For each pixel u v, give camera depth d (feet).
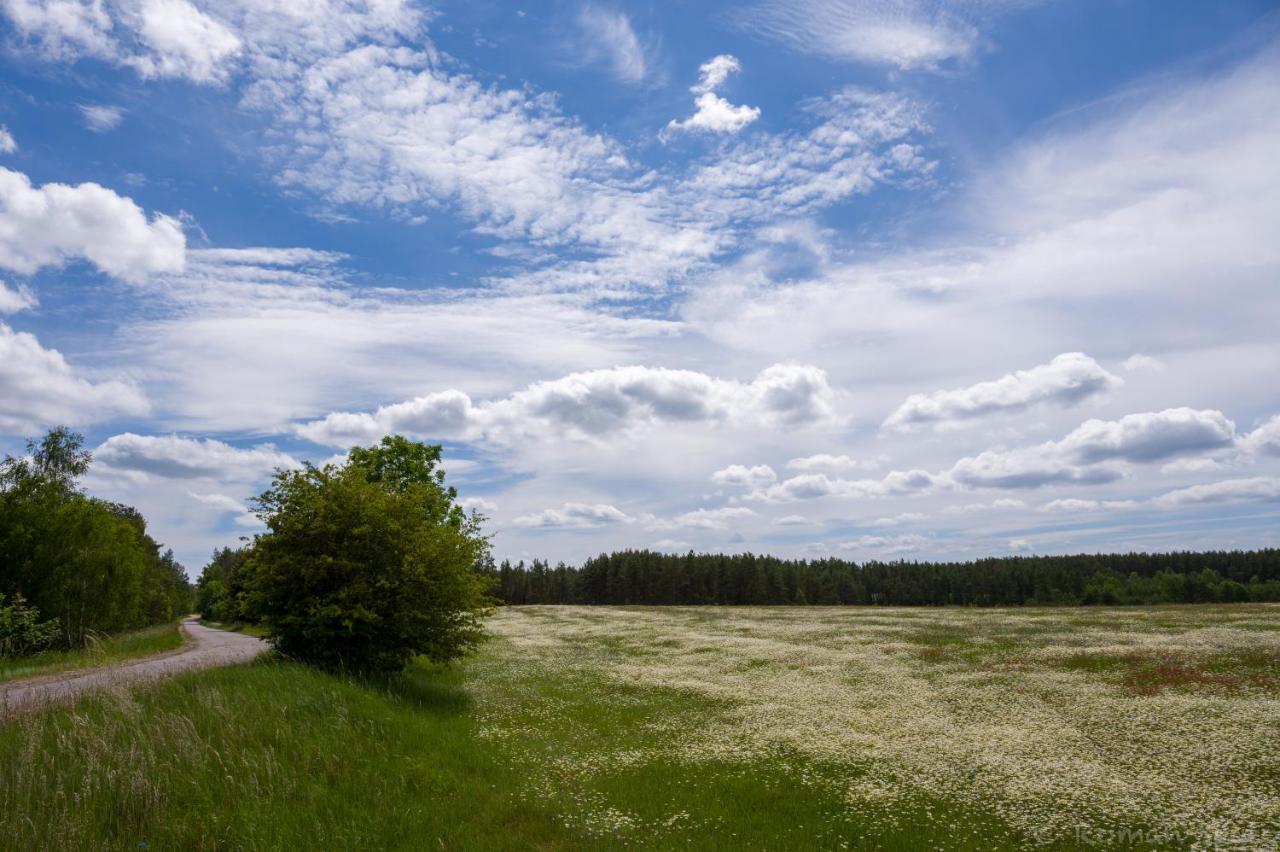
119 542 166.30
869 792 43.19
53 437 175.52
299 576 69.67
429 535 75.46
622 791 44.24
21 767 33.22
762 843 36.32
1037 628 129.29
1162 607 178.50
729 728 61.31
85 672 79.05
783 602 400.47
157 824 31.09
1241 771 43.32
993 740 53.52
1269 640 94.58
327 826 33.71
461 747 50.44
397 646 70.85
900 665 93.09
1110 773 44.37
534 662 106.93
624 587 410.11
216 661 74.74
